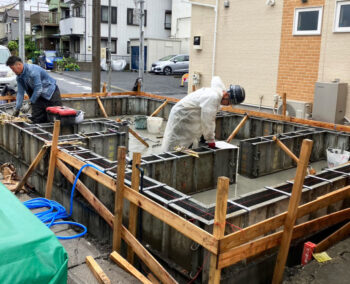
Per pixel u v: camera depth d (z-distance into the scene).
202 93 5.14
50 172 4.48
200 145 5.89
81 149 4.88
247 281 3.15
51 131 6.50
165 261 3.23
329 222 3.47
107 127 6.98
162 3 33.75
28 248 1.86
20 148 5.81
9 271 1.77
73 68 29.98
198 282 2.91
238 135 8.46
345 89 8.88
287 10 10.23
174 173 4.82
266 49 10.95
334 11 9.20
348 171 4.46
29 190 5.32
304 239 3.78
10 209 2.12
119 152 3.15
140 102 10.90
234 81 12.02
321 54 9.65
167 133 5.48
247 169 5.92
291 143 6.33
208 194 5.17
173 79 24.11
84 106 10.10
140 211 3.48
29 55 35.81
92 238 4.11
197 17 12.88
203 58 12.92
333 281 3.06
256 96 11.45
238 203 3.36
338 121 8.90
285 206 3.54
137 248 3.09
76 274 3.05
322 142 6.82
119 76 25.39
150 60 30.06
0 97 9.01
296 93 10.38
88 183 4.29
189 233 2.59
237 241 2.49
